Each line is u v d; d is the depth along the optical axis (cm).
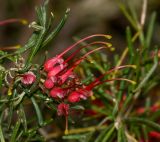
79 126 36
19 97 29
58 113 29
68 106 29
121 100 35
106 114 34
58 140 39
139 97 36
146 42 36
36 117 31
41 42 29
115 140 35
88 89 30
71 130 35
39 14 29
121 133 32
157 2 55
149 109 36
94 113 35
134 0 54
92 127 35
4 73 29
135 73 33
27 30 55
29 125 34
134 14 37
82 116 35
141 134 36
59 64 29
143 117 36
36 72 29
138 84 34
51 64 29
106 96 34
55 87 29
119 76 34
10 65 41
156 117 35
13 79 28
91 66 34
